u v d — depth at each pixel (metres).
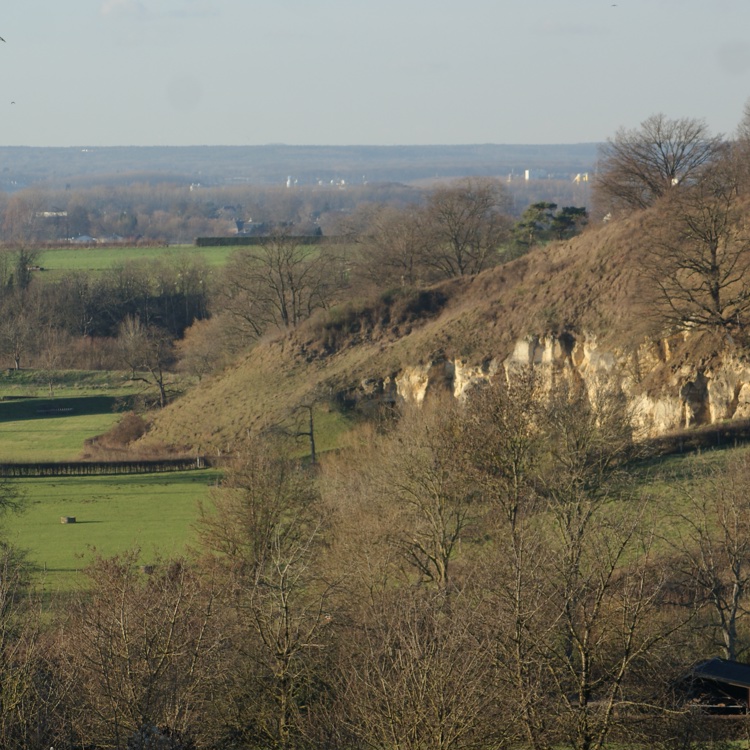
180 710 63.31
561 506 85.88
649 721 63.00
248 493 111.31
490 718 60.66
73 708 63.72
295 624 68.81
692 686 70.06
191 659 65.88
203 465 194.62
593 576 72.12
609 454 108.94
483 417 105.75
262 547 106.25
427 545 103.69
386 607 74.31
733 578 84.81
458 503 104.00
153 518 157.62
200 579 90.94
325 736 63.50
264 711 65.50
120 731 61.31
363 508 113.88
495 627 65.31
